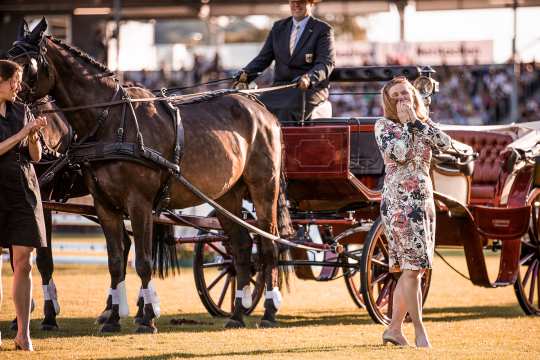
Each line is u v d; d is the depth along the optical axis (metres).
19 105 9.32
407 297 9.95
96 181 11.04
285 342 10.53
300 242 12.96
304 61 13.92
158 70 41.34
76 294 15.95
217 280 13.97
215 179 11.94
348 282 14.68
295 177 12.75
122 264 11.53
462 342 10.68
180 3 36.06
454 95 39.06
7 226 9.16
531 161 14.23
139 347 9.98
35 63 10.66
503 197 14.57
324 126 12.61
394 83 9.84
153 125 11.24
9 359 8.94
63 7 37.28
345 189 12.83
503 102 38.78
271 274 12.66
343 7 36.28
